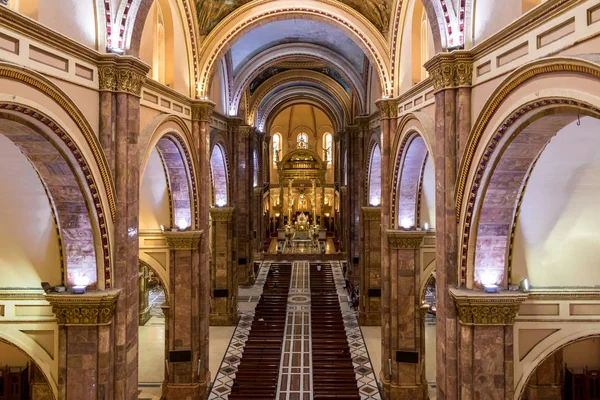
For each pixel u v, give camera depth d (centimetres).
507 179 845
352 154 2764
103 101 927
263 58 2281
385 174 1488
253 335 2119
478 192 866
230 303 2289
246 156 2912
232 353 1920
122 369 950
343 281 3102
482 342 892
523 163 819
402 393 1456
